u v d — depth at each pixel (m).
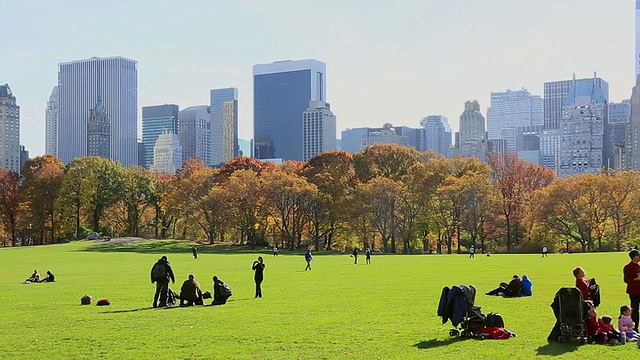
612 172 128.38
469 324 22.28
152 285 47.06
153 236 161.12
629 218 115.38
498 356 18.80
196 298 33.28
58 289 44.47
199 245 130.62
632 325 21.42
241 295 38.19
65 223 152.00
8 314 30.81
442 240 136.12
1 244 162.75
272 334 23.36
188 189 138.12
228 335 23.31
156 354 20.25
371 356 19.28
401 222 124.12
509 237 127.06
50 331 25.20
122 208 162.25
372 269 62.91
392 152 140.38
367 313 28.64
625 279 22.91
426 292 37.91
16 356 20.41
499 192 130.12
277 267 68.81
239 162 152.50
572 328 20.56
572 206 115.31
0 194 154.12
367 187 122.12
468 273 54.22
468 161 138.12
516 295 34.53
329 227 135.25
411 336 22.52
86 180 149.88
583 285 22.55
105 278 54.81
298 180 125.69
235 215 127.00
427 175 124.38
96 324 26.88
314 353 19.94
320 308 30.80
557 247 126.38
